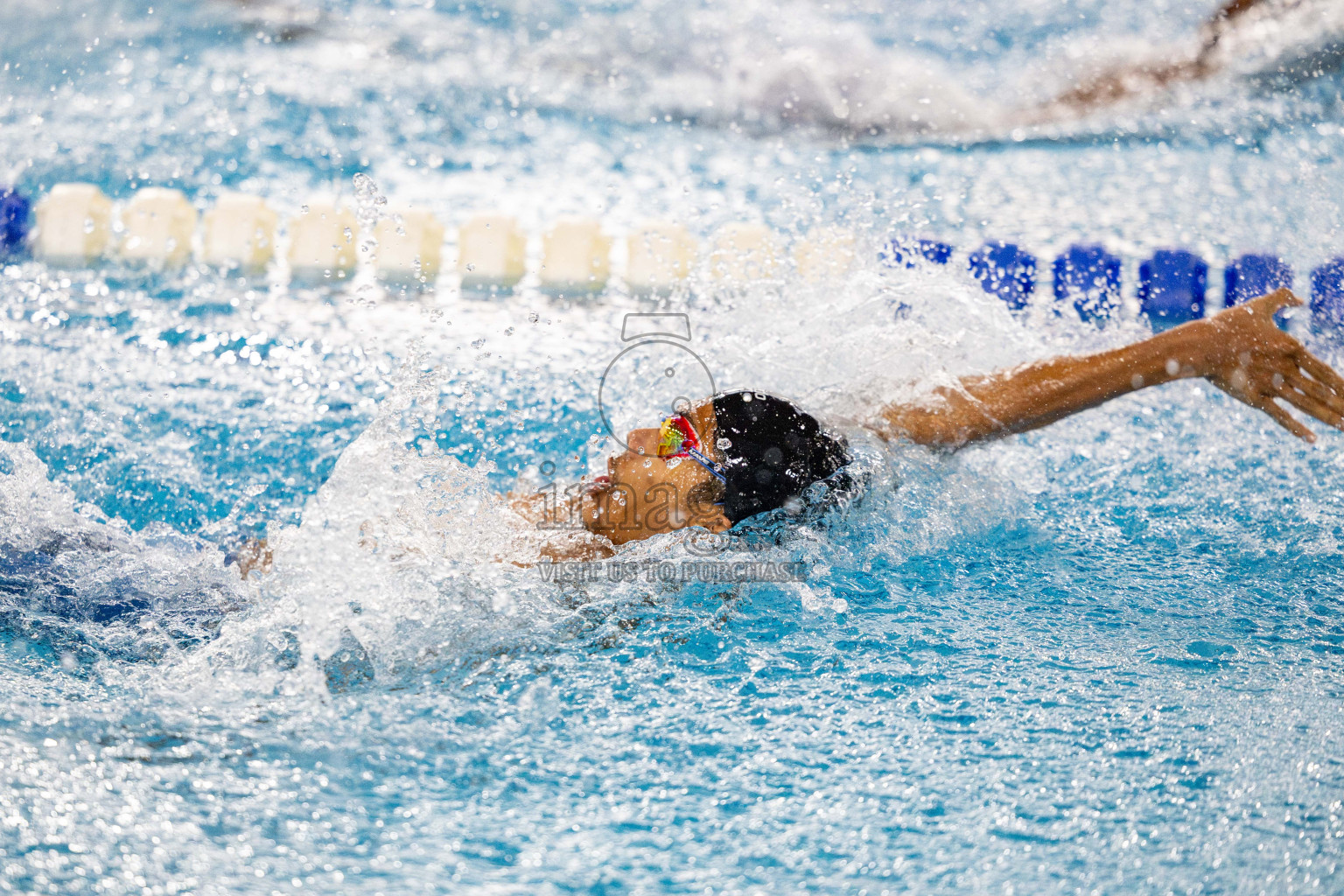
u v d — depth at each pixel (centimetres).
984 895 360
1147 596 623
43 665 509
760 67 2261
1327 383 683
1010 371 706
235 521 726
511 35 2384
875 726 470
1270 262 1334
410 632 528
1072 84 2217
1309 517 761
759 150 2014
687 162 1920
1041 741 458
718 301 1211
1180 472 853
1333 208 1587
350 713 472
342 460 576
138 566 610
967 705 489
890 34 2447
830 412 703
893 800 414
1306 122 1938
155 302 1225
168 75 2039
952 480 722
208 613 569
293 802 405
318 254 1429
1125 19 2358
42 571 597
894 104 2177
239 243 1421
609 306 1288
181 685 495
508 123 2052
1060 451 891
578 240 1452
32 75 1923
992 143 2050
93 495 755
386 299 1286
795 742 456
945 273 983
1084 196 1733
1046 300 1326
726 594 596
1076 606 605
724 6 2480
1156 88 2141
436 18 2452
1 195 1442
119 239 1414
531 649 530
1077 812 407
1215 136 1948
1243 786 424
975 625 577
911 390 720
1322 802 414
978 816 405
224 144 1794
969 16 2455
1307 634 569
